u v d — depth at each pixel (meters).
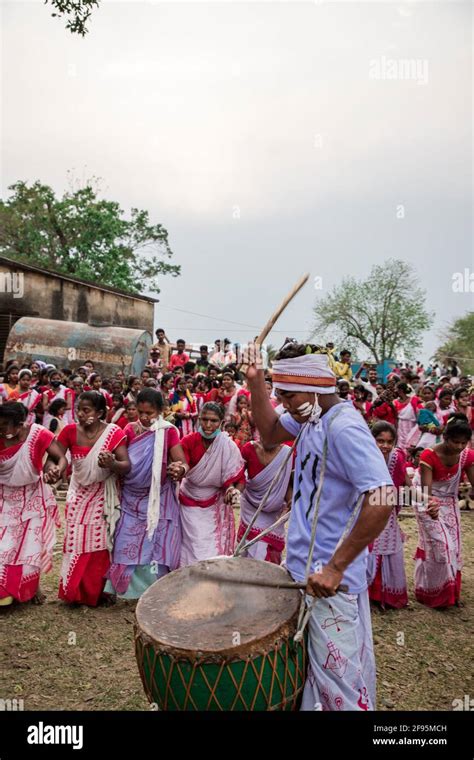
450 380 18.88
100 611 5.12
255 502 5.11
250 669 2.47
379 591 5.36
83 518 5.11
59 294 21.66
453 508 5.49
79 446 5.09
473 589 5.90
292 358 2.75
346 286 34.09
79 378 11.33
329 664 2.66
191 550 5.25
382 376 27.45
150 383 11.84
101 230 32.53
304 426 2.90
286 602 2.73
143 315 26.81
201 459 5.07
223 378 10.98
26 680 4.02
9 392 9.97
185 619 2.67
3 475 4.92
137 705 3.76
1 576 4.95
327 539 2.75
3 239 33.03
